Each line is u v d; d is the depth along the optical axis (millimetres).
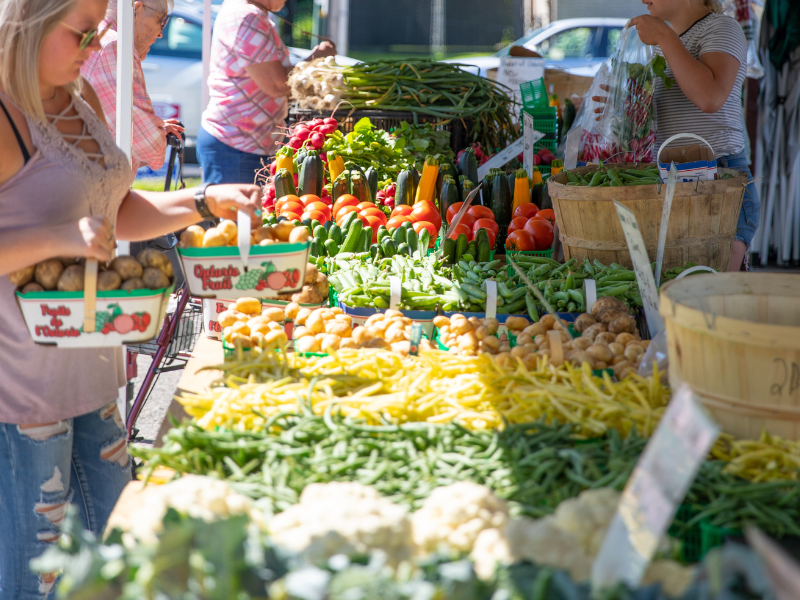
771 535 1704
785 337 1826
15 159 2346
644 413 2150
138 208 2824
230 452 1978
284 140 5910
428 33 21562
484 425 2203
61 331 2219
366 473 1880
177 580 1261
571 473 1840
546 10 17281
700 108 4145
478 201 5066
